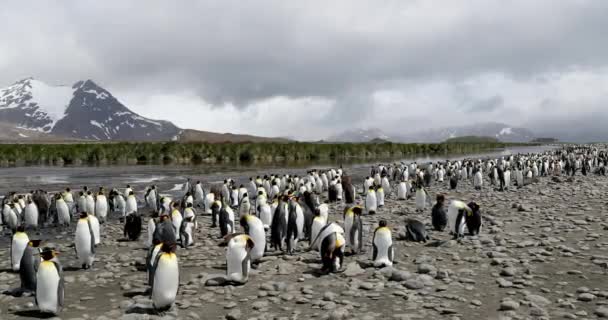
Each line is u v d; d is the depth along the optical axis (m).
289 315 8.79
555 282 10.61
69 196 23.83
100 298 10.07
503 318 8.30
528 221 18.67
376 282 10.73
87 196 22.58
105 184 37.62
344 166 65.00
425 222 19.38
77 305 9.56
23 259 10.08
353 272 11.41
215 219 19.23
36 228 20.08
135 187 35.50
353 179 44.06
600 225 17.30
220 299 9.85
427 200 23.83
